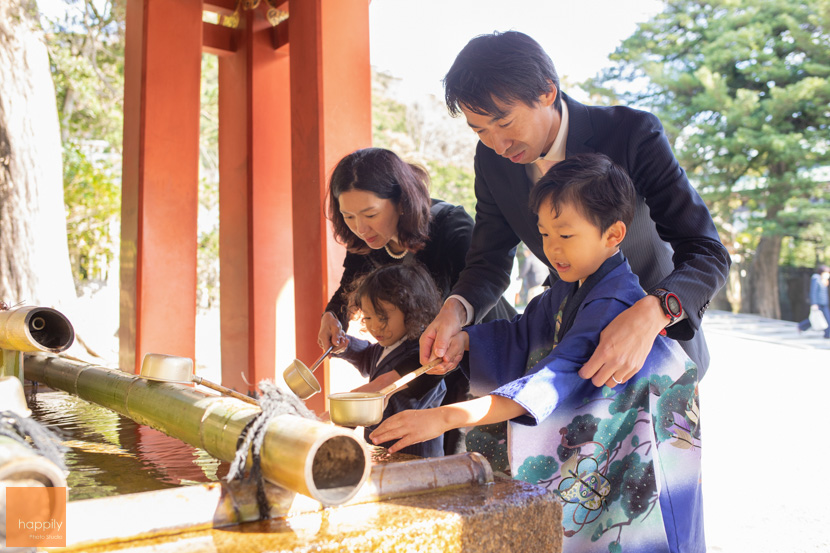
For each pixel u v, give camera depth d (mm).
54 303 7160
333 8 3352
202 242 14750
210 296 14906
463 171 22719
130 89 3996
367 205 2094
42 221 7125
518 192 1980
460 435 2223
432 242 2336
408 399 1941
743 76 17406
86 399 1599
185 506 760
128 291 3912
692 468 1443
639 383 1401
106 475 1119
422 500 881
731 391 6984
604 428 1374
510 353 1653
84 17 10461
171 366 1242
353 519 805
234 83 4355
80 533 694
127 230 3957
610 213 1466
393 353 2061
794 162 16609
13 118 6918
